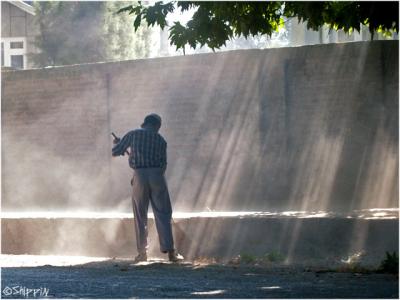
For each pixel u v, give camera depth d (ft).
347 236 80.59
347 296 45.73
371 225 79.56
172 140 119.85
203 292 48.21
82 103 126.72
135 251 89.81
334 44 108.88
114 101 124.26
